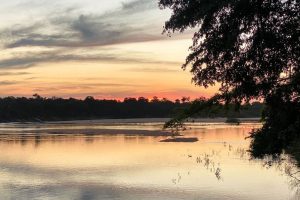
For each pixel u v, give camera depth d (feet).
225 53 44.11
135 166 116.78
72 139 226.99
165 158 134.10
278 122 42.50
